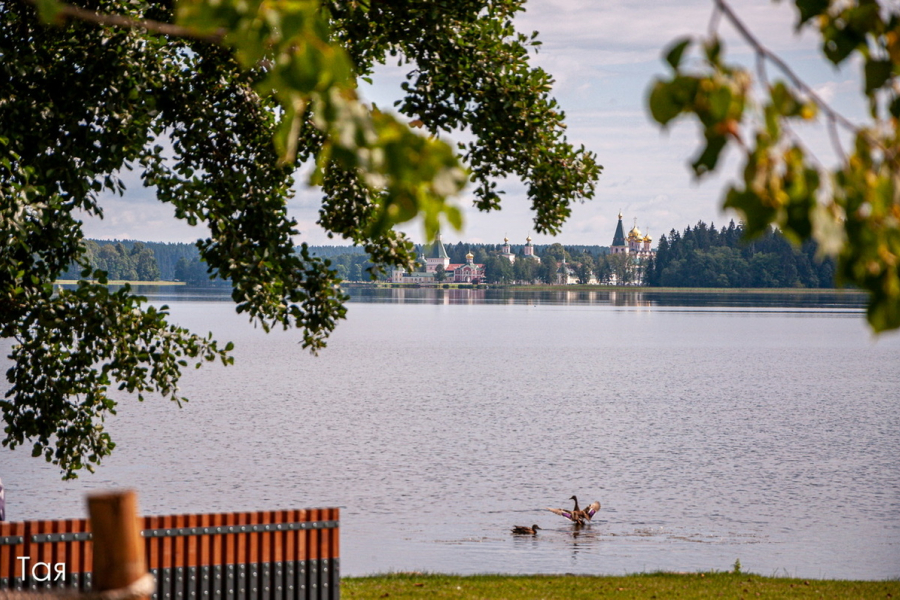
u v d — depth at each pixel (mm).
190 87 37969
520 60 39438
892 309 8578
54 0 8953
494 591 38250
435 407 143500
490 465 93750
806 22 9250
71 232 36562
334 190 39688
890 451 105812
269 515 25141
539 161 40188
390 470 90000
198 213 35719
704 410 143250
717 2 7895
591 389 172625
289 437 110875
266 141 38406
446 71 37219
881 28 8953
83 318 35656
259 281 36000
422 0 36062
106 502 9469
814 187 7961
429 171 8477
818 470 93312
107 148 33844
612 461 97438
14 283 36062
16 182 33812
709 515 71938
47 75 34125
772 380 194000
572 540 63000
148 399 148875
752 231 7941
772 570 55281
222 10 8422
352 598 36188
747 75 7945
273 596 25141
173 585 24156
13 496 74875
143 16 34969
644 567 55562
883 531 66750
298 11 8359
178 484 81500
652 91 7910
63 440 38406
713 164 7879
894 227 8320
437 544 61125
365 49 38344
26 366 37906
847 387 180875
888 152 8648
